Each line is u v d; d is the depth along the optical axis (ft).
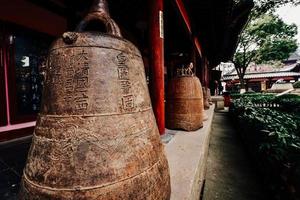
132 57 4.28
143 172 3.75
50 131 3.60
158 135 4.60
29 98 17.10
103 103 3.66
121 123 3.73
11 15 15.11
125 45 4.18
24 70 16.71
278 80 127.75
